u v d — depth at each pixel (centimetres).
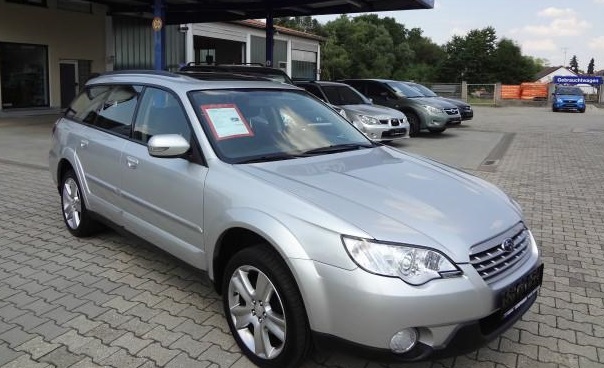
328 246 277
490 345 351
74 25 2073
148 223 417
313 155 390
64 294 416
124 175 437
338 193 313
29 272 459
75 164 514
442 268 271
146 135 427
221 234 335
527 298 319
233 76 468
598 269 494
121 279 446
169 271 464
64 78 2091
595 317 396
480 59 8306
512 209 342
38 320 374
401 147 1356
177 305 400
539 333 369
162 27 1480
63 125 562
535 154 1264
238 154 370
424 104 1591
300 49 3416
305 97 469
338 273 272
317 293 278
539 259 337
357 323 269
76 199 539
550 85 3909
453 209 312
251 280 327
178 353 335
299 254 283
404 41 9256
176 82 423
